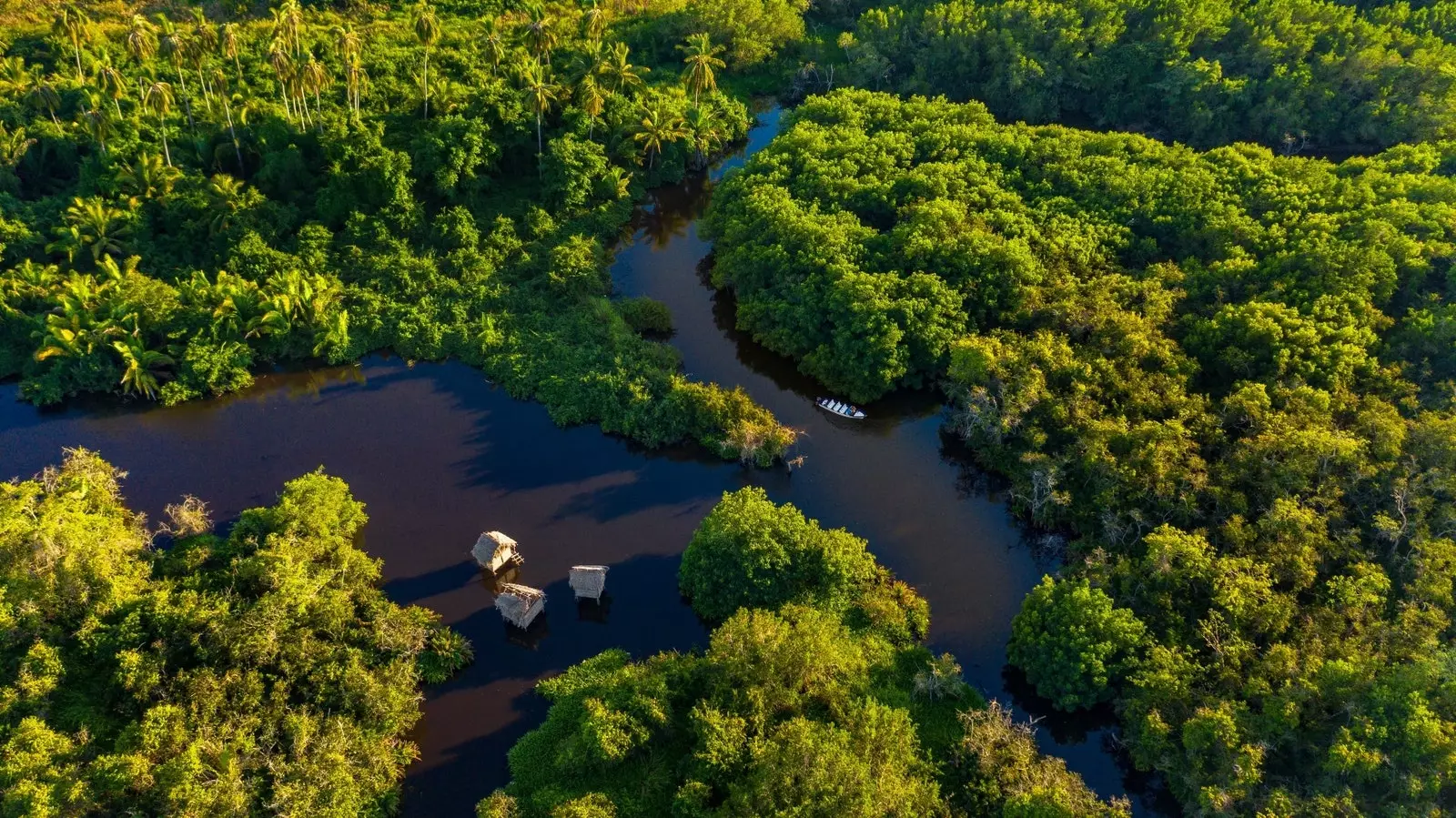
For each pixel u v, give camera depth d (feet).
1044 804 162.91
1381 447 218.59
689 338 306.55
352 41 313.94
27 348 273.33
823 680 188.44
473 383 281.74
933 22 426.92
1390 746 164.96
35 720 165.27
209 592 198.90
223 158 319.27
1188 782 173.88
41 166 313.53
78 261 288.92
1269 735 173.47
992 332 271.90
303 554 209.46
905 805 163.84
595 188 354.13
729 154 407.03
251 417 267.18
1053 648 195.72
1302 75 376.68
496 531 232.94
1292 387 239.50
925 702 196.13
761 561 206.28
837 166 331.36
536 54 360.48
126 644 183.73
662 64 442.50
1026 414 251.80
